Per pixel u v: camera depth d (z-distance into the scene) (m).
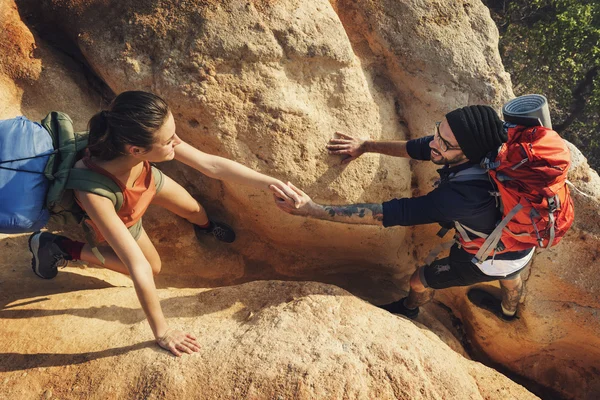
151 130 2.21
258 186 2.82
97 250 2.75
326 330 2.70
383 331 2.76
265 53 3.05
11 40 3.29
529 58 11.51
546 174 2.41
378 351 2.63
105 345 2.68
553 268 3.58
